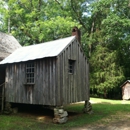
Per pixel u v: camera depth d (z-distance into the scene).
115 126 9.27
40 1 29.25
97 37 27.72
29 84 11.34
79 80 11.83
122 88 24.72
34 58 10.70
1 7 26.77
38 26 27.52
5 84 12.92
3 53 15.98
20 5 28.92
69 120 10.51
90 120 10.48
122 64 27.34
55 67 10.05
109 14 25.92
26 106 14.45
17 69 12.22
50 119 10.77
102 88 24.72
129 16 26.11
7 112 12.20
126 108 14.65
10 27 29.19
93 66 26.36
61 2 29.25
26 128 8.74
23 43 30.70
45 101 10.36
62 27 25.62
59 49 10.55
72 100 10.98
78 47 12.05
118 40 27.16
